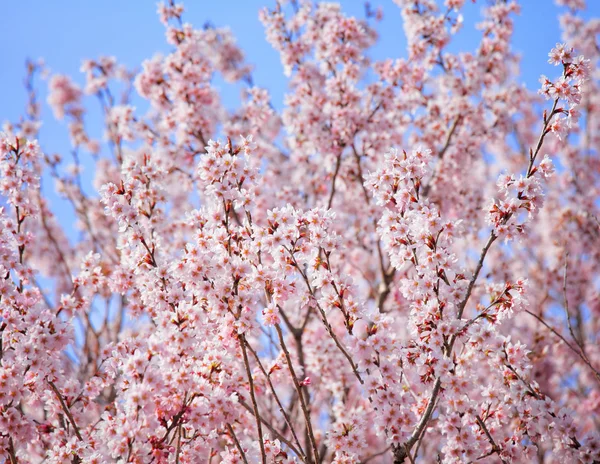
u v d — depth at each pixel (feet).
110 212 18.95
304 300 17.31
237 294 16.72
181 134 32.63
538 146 17.43
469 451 17.12
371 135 33.09
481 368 24.12
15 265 19.27
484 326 17.79
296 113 33.09
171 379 16.46
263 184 31.71
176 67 33.09
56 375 17.58
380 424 16.19
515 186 16.97
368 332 17.19
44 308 18.78
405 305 28.66
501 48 34.37
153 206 20.33
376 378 16.42
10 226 20.03
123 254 20.43
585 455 18.51
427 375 16.83
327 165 32.42
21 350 16.66
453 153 33.14
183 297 18.08
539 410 18.74
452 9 32.60
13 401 17.19
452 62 34.63
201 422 16.43
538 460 22.03
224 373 17.54
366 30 37.14
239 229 17.76
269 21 33.55
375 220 30.66
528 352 18.93
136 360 16.12
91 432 19.80
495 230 16.98
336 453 17.83
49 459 16.88
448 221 17.20
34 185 20.47
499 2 34.53
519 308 17.04
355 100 31.81
